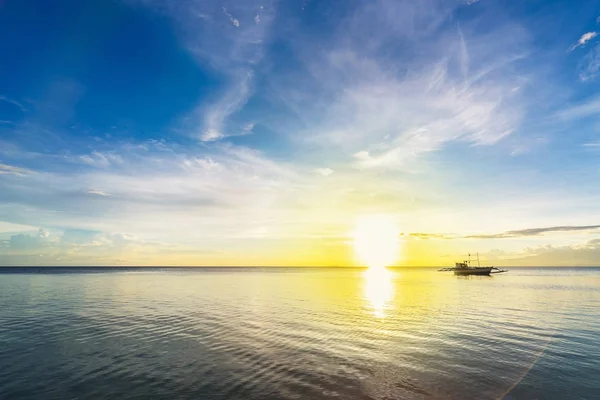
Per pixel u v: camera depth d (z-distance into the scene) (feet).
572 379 50.57
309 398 43.86
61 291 185.88
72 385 47.70
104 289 201.57
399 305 128.98
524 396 44.91
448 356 61.41
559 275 487.61
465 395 45.24
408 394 45.37
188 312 110.63
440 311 113.60
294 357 60.54
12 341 71.36
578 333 79.30
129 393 45.11
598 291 192.03
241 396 44.32
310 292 187.01
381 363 57.47
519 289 208.95
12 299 146.41
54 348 65.98
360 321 94.58
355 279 361.30
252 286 236.43
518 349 65.57
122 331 80.89
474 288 219.20
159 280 318.24
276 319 97.50
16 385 47.65
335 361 58.39
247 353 62.90
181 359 59.21
